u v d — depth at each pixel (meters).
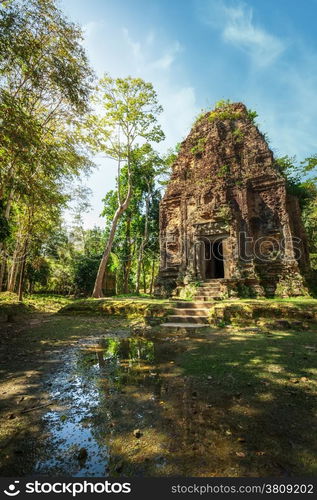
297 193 15.48
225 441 2.14
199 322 8.36
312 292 11.88
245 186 13.64
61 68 8.77
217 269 17.34
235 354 4.75
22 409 2.74
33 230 17.78
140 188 25.02
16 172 9.46
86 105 10.48
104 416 2.58
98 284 16.48
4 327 8.07
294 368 3.93
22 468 1.88
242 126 15.27
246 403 2.82
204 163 15.44
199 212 14.36
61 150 13.38
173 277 14.93
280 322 7.42
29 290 25.78
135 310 9.80
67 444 2.14
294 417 2.52
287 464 1.87
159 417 2.54
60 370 4.01
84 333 7.03
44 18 8.03
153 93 17.16
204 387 3.27
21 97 9.07
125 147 18.98
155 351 5.11
